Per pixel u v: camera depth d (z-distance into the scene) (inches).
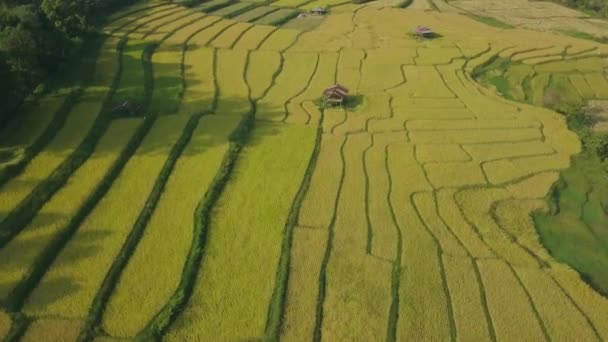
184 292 1258.0
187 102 2182.6
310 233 1491.1
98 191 1576.0
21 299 1212.5
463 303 1291.8
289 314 1227.9
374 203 1646.2
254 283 1307.8
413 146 2009.1
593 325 1259.8
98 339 1134.4
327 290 1305.4
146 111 2070.6
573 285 1384.1
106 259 1341.0
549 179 1863.9
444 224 1582.2
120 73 2343.8
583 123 2345.0
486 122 2249.0
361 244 1465.3
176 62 2568.9
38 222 1433.3
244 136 1988.2
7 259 1306.6
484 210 1665.8
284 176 1747.0
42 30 2223.2
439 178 1807.3
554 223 1678.2
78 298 1224.2
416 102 2410.2
